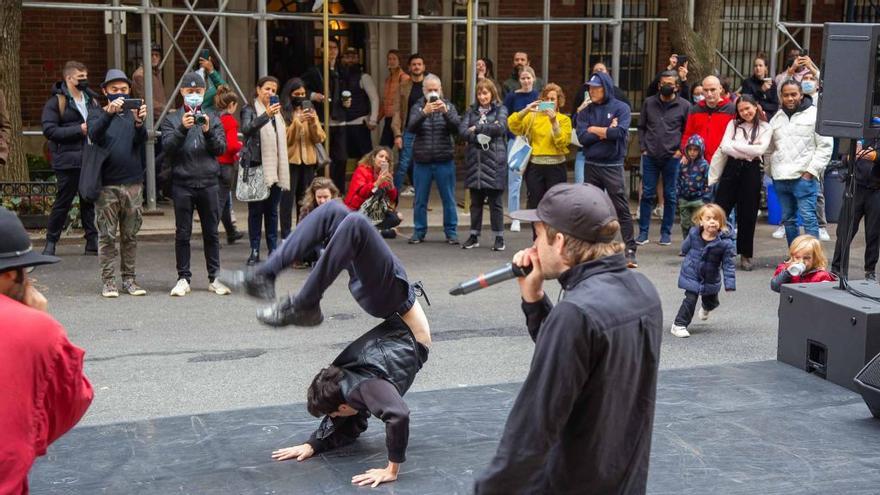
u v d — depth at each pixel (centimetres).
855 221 999
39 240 1180
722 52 1869
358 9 1673
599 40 1792
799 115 1086
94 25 1549
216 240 976
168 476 479
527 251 344
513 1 1728
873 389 551
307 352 780
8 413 303
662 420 561
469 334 833
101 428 545
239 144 1108
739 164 1088
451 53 1725
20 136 1238
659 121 1221
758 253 1204
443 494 460
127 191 939
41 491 461
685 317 830
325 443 509
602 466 305
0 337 304
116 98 920
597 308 294
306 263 1074
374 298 477
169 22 1577
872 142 948
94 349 781
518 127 1164
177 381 704
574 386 290
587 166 1111
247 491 463
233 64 1606
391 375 478
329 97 1420
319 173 1441
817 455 511
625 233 1120
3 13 1195
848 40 648
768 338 830
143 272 1057
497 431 542
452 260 1136
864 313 605
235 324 862
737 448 520
